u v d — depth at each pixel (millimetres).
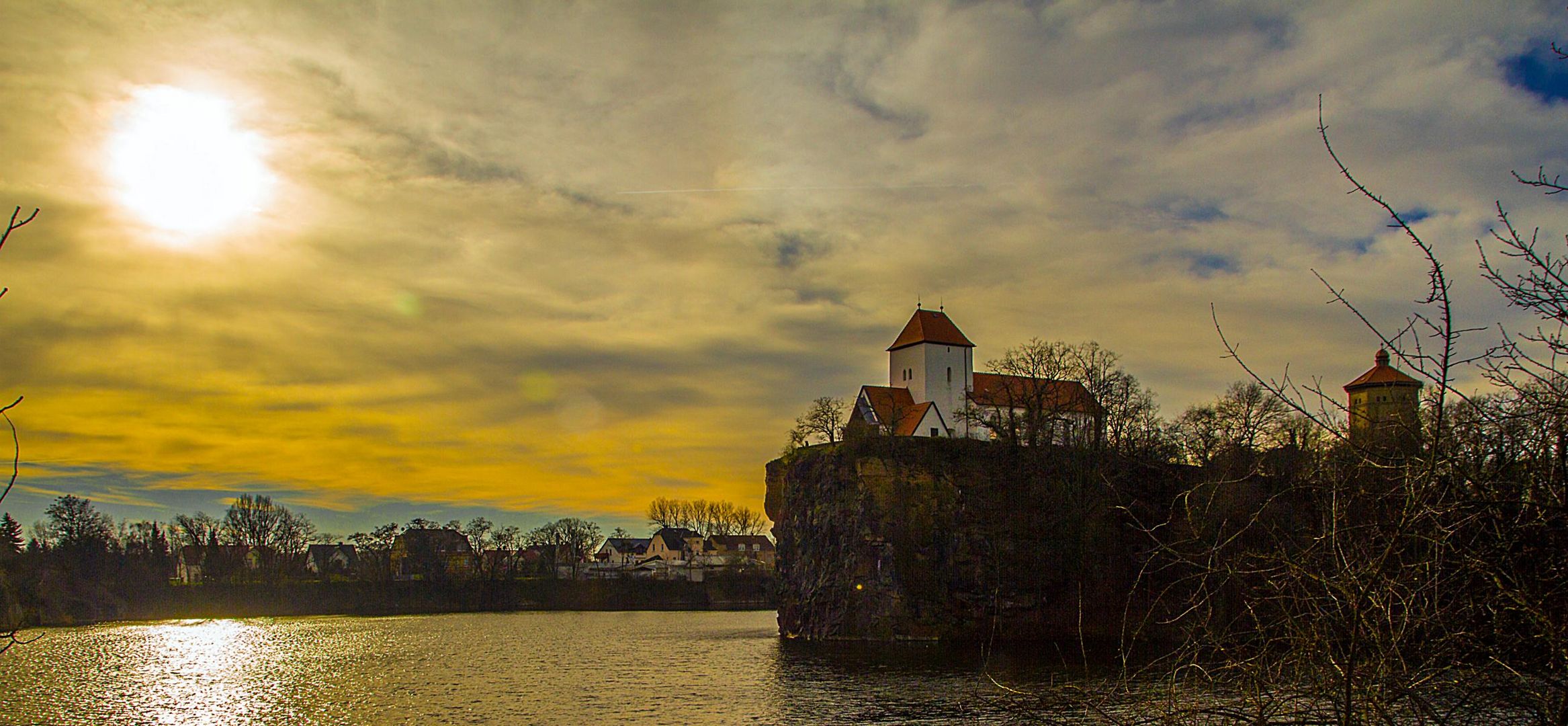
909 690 56250
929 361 114312
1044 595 87750
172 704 57750
